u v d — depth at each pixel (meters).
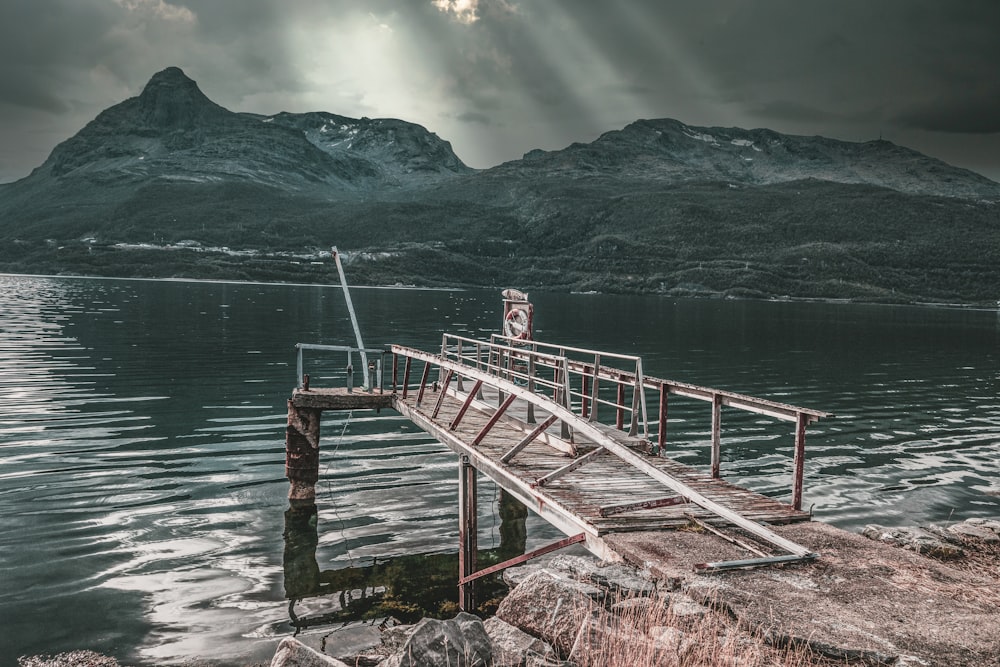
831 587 6.77
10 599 11.48
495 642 5.91
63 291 154.12
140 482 18.58
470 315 110.69
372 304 140.38
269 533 14.97
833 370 47.66
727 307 186.88
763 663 5.26
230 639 10.25
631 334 79.31
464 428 14.27
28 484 18.12
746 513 9.08
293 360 46.06
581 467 11.38
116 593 11.80
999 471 21.53
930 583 6.97
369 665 8.09
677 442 24.78
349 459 21.52
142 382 35.59
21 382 34.38
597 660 5.27
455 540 14.78
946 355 62.41
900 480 20.27
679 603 6.23
